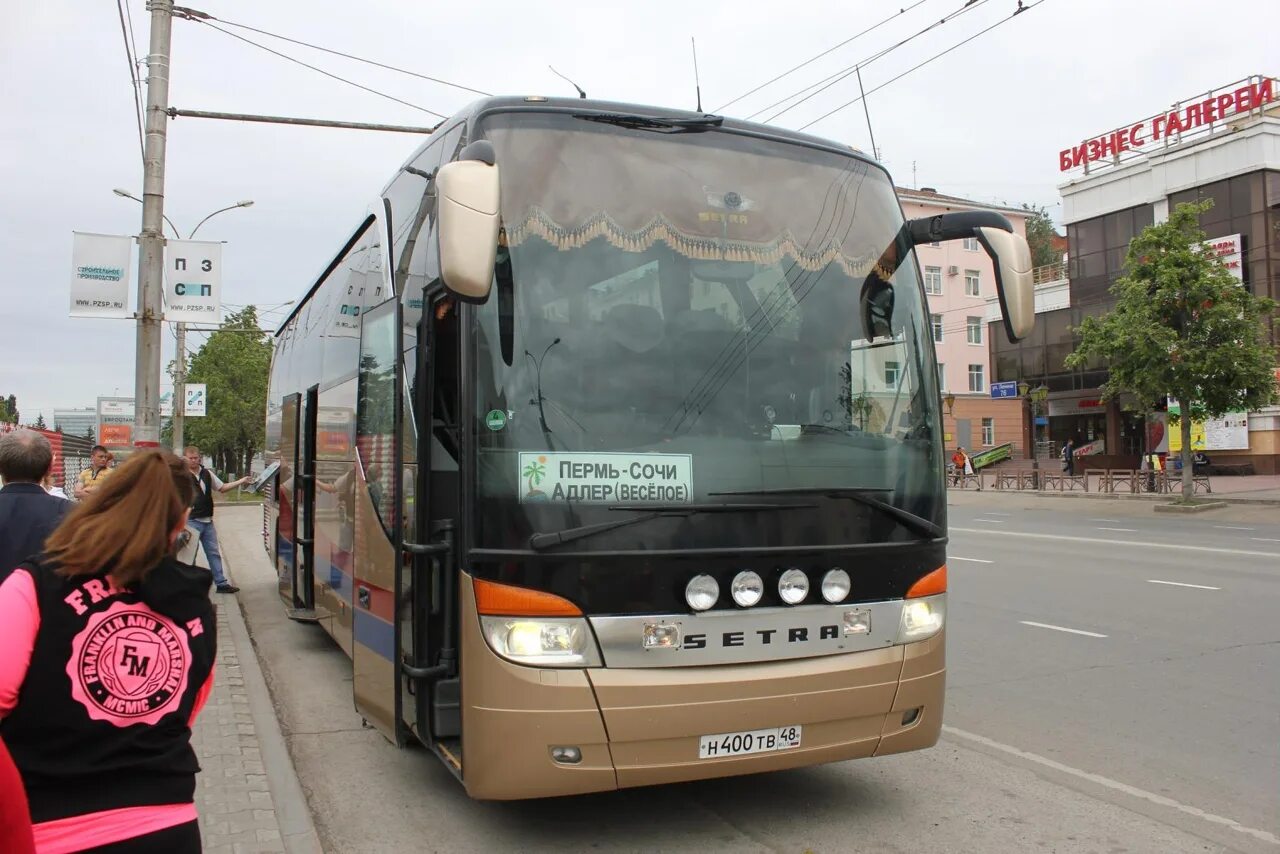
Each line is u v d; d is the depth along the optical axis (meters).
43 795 2.17
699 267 4.54
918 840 4.53
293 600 9.05
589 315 4.27
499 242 4.21
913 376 4.84
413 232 5.23
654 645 3.97
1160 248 24.30
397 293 5.34
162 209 11.62
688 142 4.73
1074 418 48.69
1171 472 35.25
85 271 11.27
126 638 2.27
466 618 3.98
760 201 4.76
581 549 3.94
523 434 4.04
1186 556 15.13
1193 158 36.16
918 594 4.57
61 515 4.59
